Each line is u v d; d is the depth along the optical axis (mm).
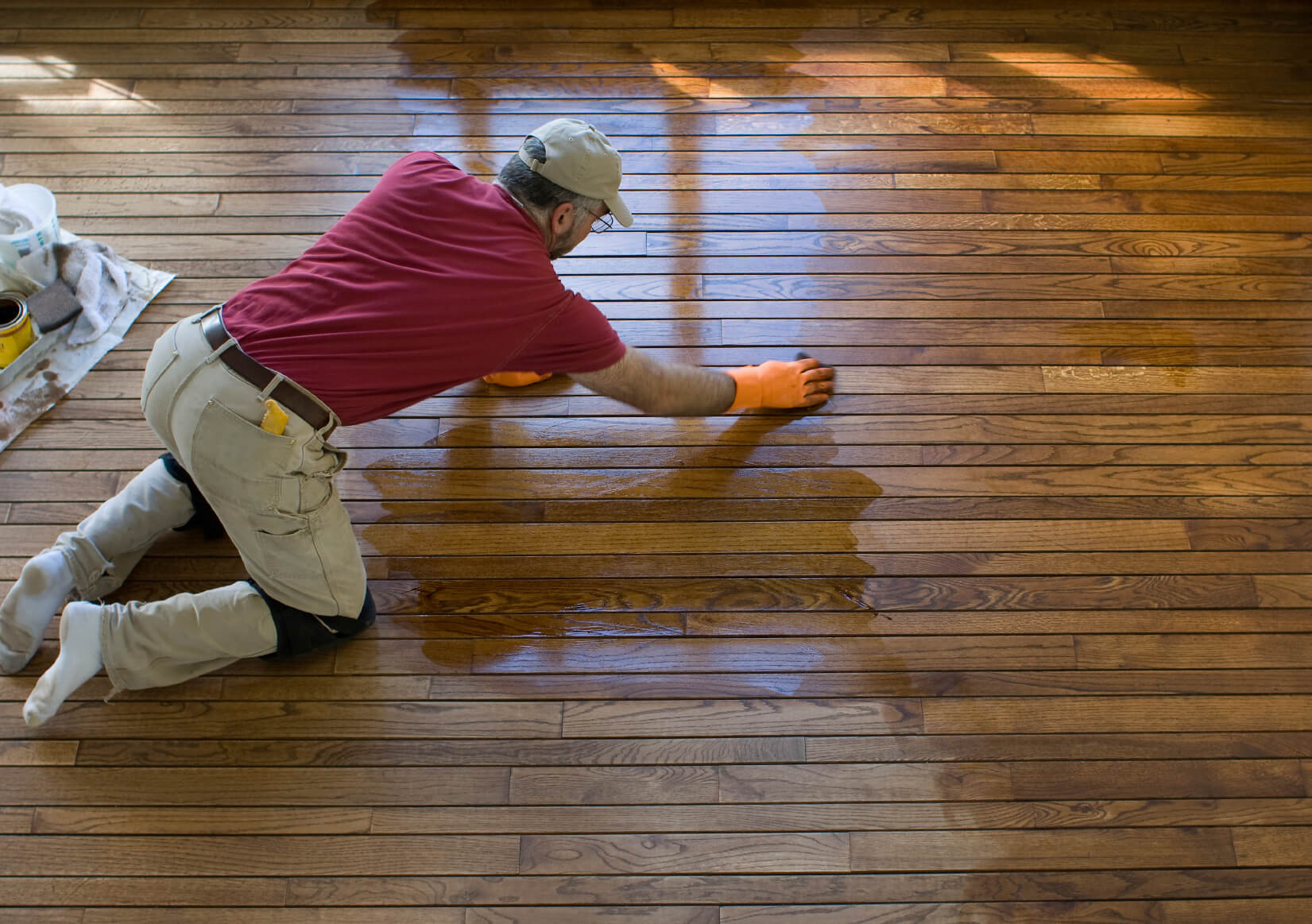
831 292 2555
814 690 2086
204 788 1983
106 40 2924
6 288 2445
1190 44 2916
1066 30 2941
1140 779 2002
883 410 2400
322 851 1928
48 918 1867
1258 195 2686
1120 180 2711
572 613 2162
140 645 1942
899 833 1951
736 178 2711
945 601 2178
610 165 1718
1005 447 2355
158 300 2537
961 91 2848
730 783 1990
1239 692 2086
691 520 2268
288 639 1973
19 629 2016
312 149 2752
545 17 2949
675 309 2527
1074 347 2480
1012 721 2059
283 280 1742
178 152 2746
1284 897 1900
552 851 1928
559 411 2398
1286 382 2434
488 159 2727
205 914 1872
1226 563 2221
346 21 2947
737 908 1880
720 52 2902
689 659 2115
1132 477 2318
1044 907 1888
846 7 2959
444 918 1869
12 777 1988
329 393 1705
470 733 2037
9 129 2783
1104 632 2148
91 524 2072
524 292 1715
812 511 2279
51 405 2385
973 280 2572
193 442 1725
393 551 2229
